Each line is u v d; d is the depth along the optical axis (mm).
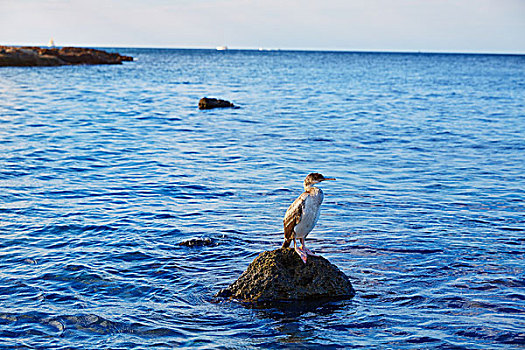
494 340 7789
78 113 36250
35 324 8141
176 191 16734
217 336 7918
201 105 41781
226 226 13203
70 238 12102
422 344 7691
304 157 22828
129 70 105250
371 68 140625
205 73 101812
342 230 12914
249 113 39188
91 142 25344
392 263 10805
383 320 8406
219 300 9078
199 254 11242
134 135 28000
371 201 15727
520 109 44750
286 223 8945
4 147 23156
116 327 8117
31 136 26344
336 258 11039
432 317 8508
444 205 15383
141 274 10141
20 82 63344
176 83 71562
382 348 7594
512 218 14141
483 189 17438
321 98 53156
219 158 22297
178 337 7863
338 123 34531
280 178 18828
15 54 101188
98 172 19250
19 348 7473
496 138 28672
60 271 10141
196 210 14617
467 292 9453
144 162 21156
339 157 22953
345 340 7809
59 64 111312
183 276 10078
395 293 9383
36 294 9148
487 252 11508
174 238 12211
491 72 126125
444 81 86750
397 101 51094
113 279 9859
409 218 14031
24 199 15383
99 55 132375
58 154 22156
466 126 33688
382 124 34312
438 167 21016
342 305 8891
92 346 7574
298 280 9133
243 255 11234
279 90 62781
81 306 8766
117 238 12133
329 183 18062
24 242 11750
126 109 39594
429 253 11391
